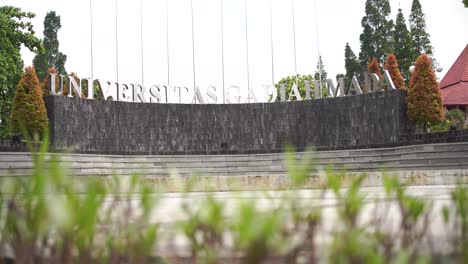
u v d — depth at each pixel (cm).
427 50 6750
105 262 151
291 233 132
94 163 3058
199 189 1015
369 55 6431
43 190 141
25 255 145
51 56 6656
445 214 188
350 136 3400
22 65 4741
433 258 157
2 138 4072
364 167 3238
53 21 6694
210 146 3594
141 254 151
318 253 137
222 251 131
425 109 3338
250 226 117
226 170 3494
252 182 1434
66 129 3061
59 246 138
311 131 3528
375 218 173
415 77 3400
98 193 146
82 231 137
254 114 3647
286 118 3600
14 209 156
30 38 3978
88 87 3266
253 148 3619
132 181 159
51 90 3042
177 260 149
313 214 142
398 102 3241
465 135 2755
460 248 164
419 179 1864
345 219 152
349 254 139
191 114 3581
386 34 6353
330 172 158
